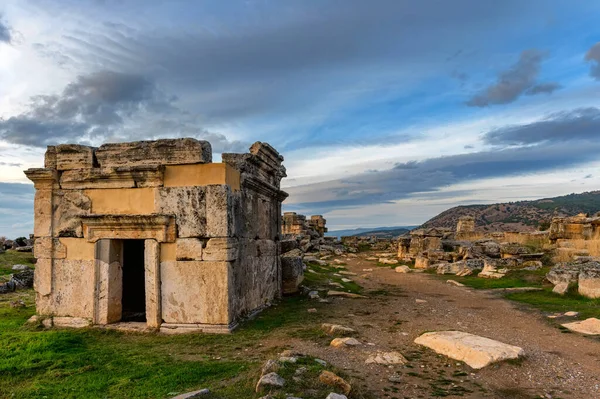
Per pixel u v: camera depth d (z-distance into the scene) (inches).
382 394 276.2
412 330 449.1
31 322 482.6
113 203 482.6
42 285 493.0
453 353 353.4
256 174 577.0
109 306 475.2
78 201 490.9
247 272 521.7
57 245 492.1
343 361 339.6
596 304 550.3
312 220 2054.6
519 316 525.3
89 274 482.6
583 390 288.5
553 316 514.0
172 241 461.1
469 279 873.5
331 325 436.1
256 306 551.5
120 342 416.8
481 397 275.0
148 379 302.7
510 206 5083.7
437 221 5388.8
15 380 311.4
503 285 765.9
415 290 750.5
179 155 472.4
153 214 459.2
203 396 249.1
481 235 1533.0
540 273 802.8
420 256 1175.0
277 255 660.1
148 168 465.1
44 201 497.7
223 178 460.1
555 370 324.8
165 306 458.9
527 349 374.6
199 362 338.6
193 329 446.6
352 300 636.7
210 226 455.2
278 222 676.1
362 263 1290.6
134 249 646.5
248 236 532.4
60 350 380.8
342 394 247.9
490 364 327.9
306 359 305.3
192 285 454.6
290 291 676.1
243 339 415.2
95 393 278.5
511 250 986.7
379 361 337.4
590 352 370.0
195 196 461.7
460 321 496.1
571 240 1117.7
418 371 320.2
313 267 986.1
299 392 246.1
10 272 893.2
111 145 491.2
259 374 276.7
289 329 449.7
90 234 480.7
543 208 4758.9
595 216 1316.4
